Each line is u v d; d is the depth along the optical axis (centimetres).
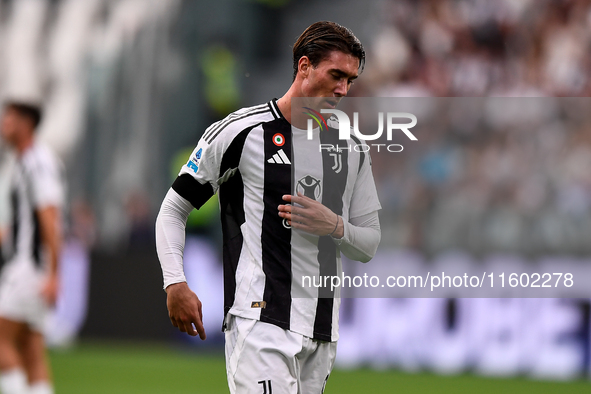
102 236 4375
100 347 3403
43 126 4791
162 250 929
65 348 3434
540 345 2589
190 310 911
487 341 2631
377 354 2742
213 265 3222
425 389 2330
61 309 3506
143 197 4022
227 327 924
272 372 876
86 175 4581
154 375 2652
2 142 4312
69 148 4656
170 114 4472
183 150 4416
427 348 2694
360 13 4534
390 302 2744
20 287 1675
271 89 4531
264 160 912
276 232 907
